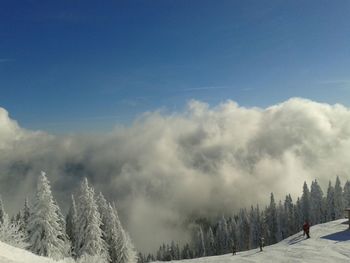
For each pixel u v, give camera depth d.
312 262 29.50
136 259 61.62
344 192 107.69
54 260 19.09
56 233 44.03
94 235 49.31
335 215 102.62
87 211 50.09
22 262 15.87
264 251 38.25
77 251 48.91
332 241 35.66
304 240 38.66
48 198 43.97
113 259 56.72
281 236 116.81
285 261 31.31
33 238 42.56
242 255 38.81
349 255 30.03
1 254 16.02
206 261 38.31
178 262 41.59
